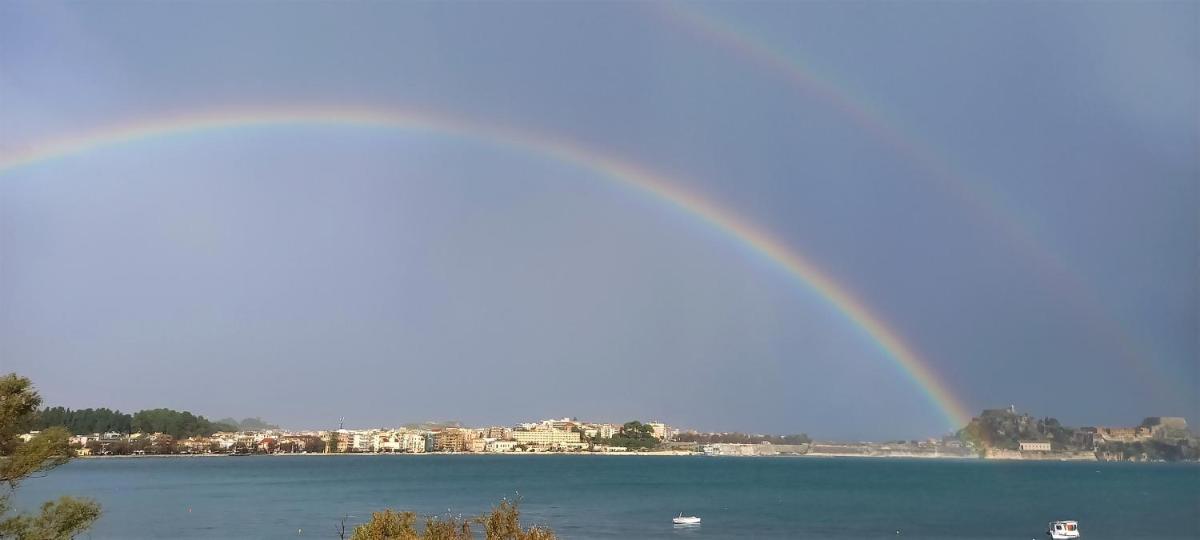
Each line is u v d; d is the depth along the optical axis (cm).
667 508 15975
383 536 3609
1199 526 13088
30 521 3222
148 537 10912
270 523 12562
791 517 14262
